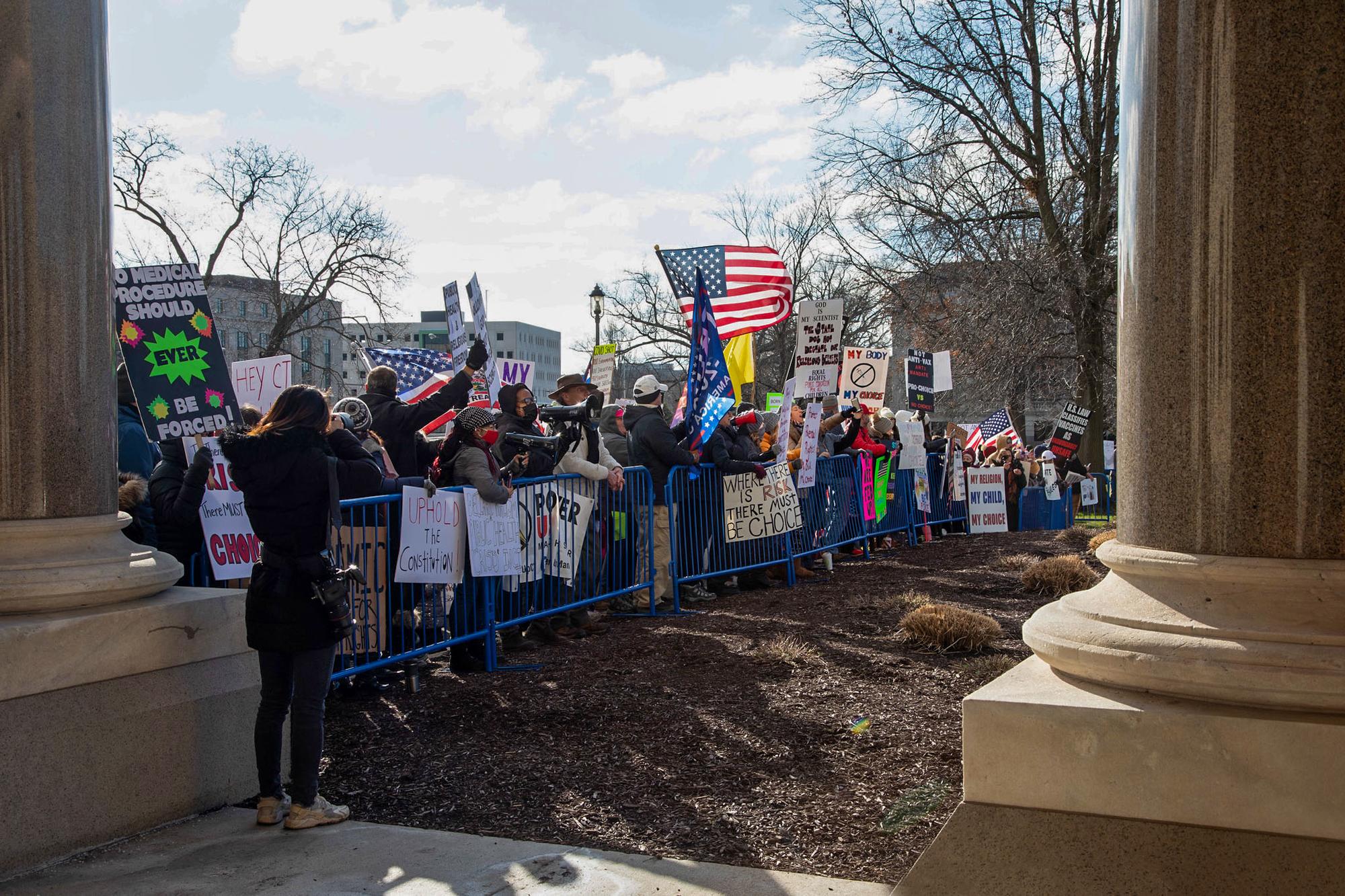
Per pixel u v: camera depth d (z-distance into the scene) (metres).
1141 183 2.87
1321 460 2.61
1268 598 2.63
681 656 6.98
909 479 13.93
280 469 4.09
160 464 5.59
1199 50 2.72
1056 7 24.91
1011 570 10.88
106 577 4.12
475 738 5.34
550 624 7.71
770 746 5.07
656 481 8.95
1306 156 2.60
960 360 28.59
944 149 27.06
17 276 4.12
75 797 3.91
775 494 10.07
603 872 3.66
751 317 11.02
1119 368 3.04
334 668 5.93
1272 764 2.47
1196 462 2.75
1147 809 2.59
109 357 4.44
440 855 3.86
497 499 6.79
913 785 4.47
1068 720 2.66
